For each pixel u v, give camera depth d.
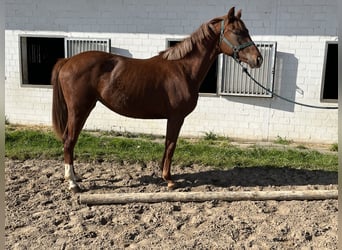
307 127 6.58
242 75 6.53
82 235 3.11
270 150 5.87
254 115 6.69
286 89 6.51
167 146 4.09
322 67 6.34
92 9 6.77
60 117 4.05
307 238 3.15
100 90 3.89
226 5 6.39
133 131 7.07
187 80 3.95
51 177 4.49
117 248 2.94
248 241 3.09
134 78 3.86
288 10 6.25
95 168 4.88
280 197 3.90
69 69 3.85
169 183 4.18
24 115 7.34
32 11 6.92
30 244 2.96
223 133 6.84
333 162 5.32
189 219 3.48
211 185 4.34
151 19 6.63
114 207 3.69
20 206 3.65
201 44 3.97
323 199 3.94
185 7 6.50
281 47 6.39
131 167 4.95
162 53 4.14
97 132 7.05
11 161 5.04
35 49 7.48
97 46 6.86
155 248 2.94
